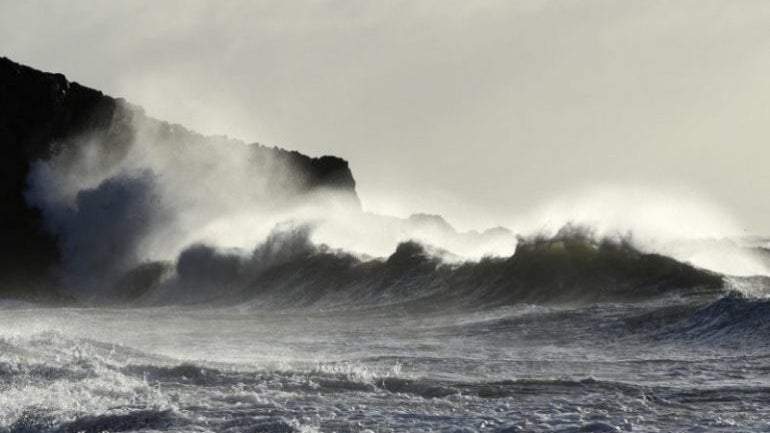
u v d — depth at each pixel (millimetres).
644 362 72938
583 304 119500
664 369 68438
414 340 94250
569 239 132875
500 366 71250
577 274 126750
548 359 77312
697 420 46188
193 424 45750
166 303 180750
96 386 56094
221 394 54719
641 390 56188
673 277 121500
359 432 44281
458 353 83125
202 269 185875
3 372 59750
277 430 44156
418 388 57719
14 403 51250
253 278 179375
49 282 196750
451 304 129375
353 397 54469
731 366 69375
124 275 197250
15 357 65125
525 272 131125
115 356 70750
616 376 65125
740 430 43469
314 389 57281
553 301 123812
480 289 134000
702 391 55781
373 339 95812
